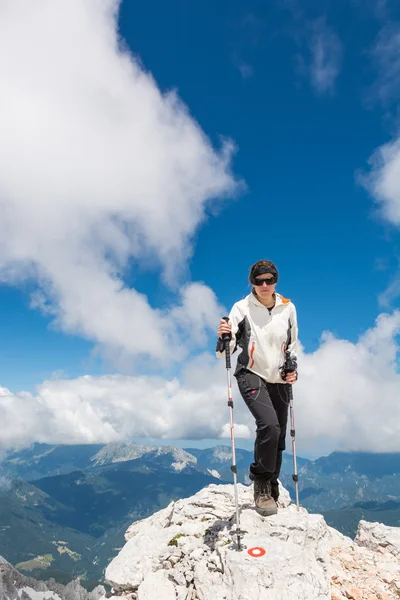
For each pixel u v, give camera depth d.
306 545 2.49
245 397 2.58
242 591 1.97
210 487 3.59
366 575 2.54
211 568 2.30
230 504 3.17
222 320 2.55
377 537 2.99
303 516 2.73
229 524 2.75
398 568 2.62
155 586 2.29
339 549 2.86
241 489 3.48
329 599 2.05
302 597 1.98
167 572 2.45
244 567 2.05
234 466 2.41
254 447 2.62
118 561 2.62
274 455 2.49
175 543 2.68
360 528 3.19
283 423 2.71
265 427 2.43
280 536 2.42
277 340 2.54
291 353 2.63
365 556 2.78
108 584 2.53
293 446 2.94
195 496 3.44
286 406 2.68
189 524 2.89
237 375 2.66
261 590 1.97
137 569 2.51
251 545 2.27
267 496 2.65
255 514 2.66
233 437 2.46
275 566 2.06
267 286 2.48
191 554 2.47
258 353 2.53
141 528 3.36
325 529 2.87
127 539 3.33
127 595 2.42
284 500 3.32
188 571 2.39
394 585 2.42
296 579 2.05
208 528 2.79
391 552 2.86
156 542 2.71
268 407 2.48
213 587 2.15
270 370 2.55
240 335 2.60
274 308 2.59
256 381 2.55
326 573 2.50
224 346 2.56
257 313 2.57
